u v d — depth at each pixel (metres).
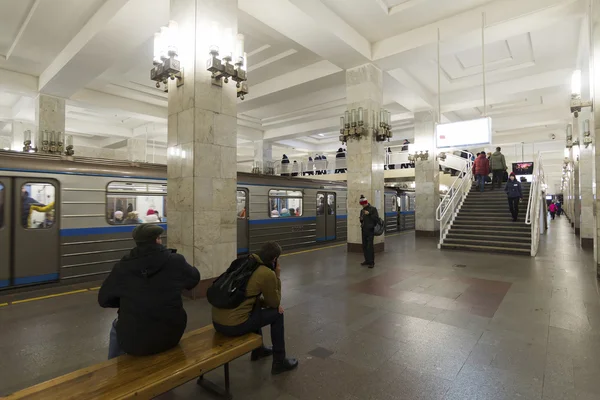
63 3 7.72
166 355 2.67
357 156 10.48
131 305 2.61
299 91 12.45
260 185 10.84
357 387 3.03
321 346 3.88
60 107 11.95
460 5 8.18
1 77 10.88
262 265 3.18
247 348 2.92
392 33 9.48
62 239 6.74
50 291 6.27
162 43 5.71
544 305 5.29
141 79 12.12
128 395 2.15
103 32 7.96
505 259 9.44
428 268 8.26
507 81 12.82
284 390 2.99
